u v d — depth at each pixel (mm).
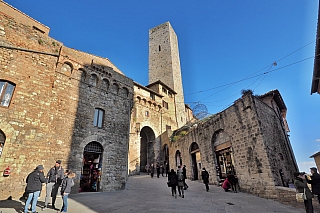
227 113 15641
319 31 9383
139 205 8977
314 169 7863
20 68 11742
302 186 7430
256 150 12484
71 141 13359
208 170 17312
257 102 13742
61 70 14312
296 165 16016
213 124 17312
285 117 21922
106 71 17312
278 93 17703
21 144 10656
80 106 14688
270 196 10867
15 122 10727
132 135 26516
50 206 8641
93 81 16312
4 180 9633
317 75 11609
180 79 42719
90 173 14578
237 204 9383
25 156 10648
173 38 44594
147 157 30438
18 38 12148
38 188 7453
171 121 35500
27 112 11336
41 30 13711
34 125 11438
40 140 11484
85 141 14195
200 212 7746
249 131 13250
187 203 9445
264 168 11703
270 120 14609
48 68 13188
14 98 11039
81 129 14219
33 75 12219
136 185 16859
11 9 12469
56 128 12820
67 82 14445
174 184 11336
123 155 16438
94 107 15602
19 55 11930
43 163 11328
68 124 13555
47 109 12297
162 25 45094
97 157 15055
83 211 7824
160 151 30109
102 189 13961
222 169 16078
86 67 15898
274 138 13852
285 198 9688
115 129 16578
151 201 9938
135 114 28094
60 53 14328
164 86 35844
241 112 14141
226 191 13484
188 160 21312
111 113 16734
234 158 14414
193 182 18672
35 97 11930
